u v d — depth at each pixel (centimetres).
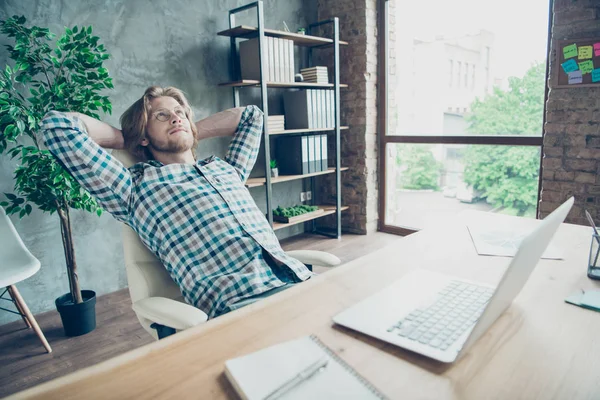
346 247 358
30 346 213
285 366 65
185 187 139
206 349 73
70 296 231
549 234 74
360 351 71
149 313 105
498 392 60
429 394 59
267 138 316
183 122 154
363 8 359
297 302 91
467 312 82
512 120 317
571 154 264
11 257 199
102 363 69
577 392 59
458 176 370
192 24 307
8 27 203
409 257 118
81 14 252
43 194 206
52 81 241
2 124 197
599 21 244
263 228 150
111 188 133
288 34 323
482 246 127
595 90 251
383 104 383
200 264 132
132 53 277
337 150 371
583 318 82
